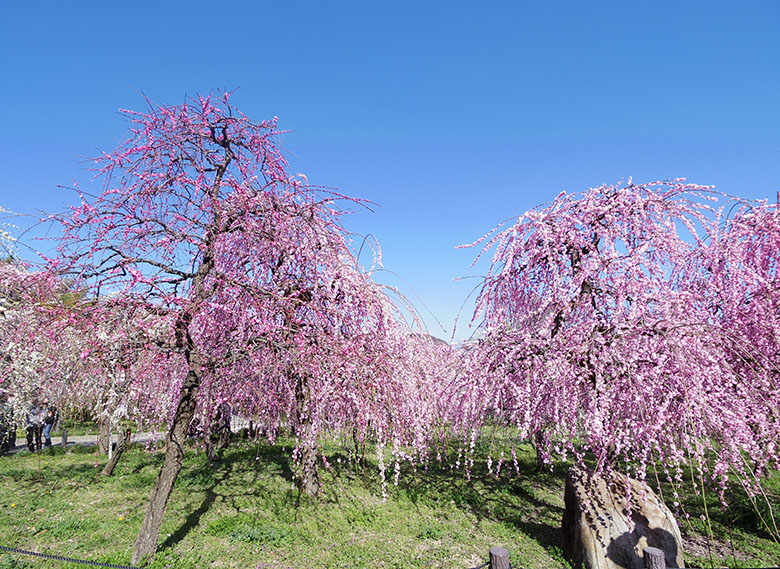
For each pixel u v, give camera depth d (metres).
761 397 5.48
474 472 9.91
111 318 4.91
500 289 6.68
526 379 5.78
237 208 5.93
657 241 6.02
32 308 5.07
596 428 4.95
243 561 5.44
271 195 5.95
